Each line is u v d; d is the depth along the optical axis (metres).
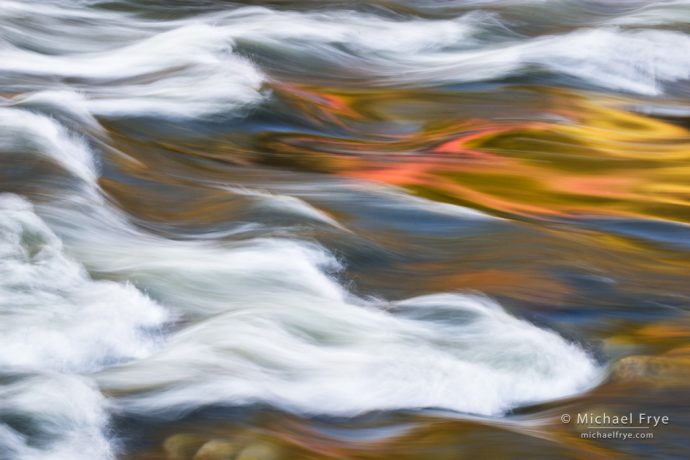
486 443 14.99
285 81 35.78
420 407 16.23
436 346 17.83
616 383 16.95
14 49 37.84
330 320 18.38
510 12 44.84
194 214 23.17
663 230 24.44
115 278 19.02
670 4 45.69
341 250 21.48
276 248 20.97
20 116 25.16
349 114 33.03
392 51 40.59
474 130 31.91
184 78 33.16
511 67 36.84
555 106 34.12
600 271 21.64
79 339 16.95
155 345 17.38
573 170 28.58
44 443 14.56
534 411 16.52
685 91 36.53
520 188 26.88
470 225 23.58
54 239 19.83
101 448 14.62
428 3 46.09
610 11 46.22
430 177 27.28
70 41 39.47
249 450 14.59
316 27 40.81
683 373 17.02
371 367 16.84
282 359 16.94
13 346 16.56
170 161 27.02
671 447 15.25
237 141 29.28
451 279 20.94
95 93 31.69
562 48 37.66
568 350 18.20
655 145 31.17
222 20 42.78
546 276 21.19
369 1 44.88
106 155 25.64
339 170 27.58
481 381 16.88
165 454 14.59
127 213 22.75
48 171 22.95
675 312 20.14
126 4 44.19
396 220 23.73
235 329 17.61
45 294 17.89
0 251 18.72
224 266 19.95
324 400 16.03
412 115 33.44
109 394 15.70
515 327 18.61
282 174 26.94
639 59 36.91
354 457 14.61
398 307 19.47
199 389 15.91
